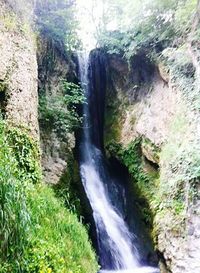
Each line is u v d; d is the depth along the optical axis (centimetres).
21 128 690
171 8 1026
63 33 1096
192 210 748
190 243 705
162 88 1058
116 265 912
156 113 1038
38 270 434
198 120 823
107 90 1307
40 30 1018
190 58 898
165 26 1047
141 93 1172
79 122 1160
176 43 1002
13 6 806
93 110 1279
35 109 777
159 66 1042
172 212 795
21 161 648
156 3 1045
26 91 743
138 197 1007
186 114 875
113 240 970
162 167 904
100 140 1269
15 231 424
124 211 1082
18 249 425
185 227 738
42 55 1006
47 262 457
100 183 1138
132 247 988
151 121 1043
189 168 782
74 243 631
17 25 794
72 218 729
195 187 764
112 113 1262
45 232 541
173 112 945
